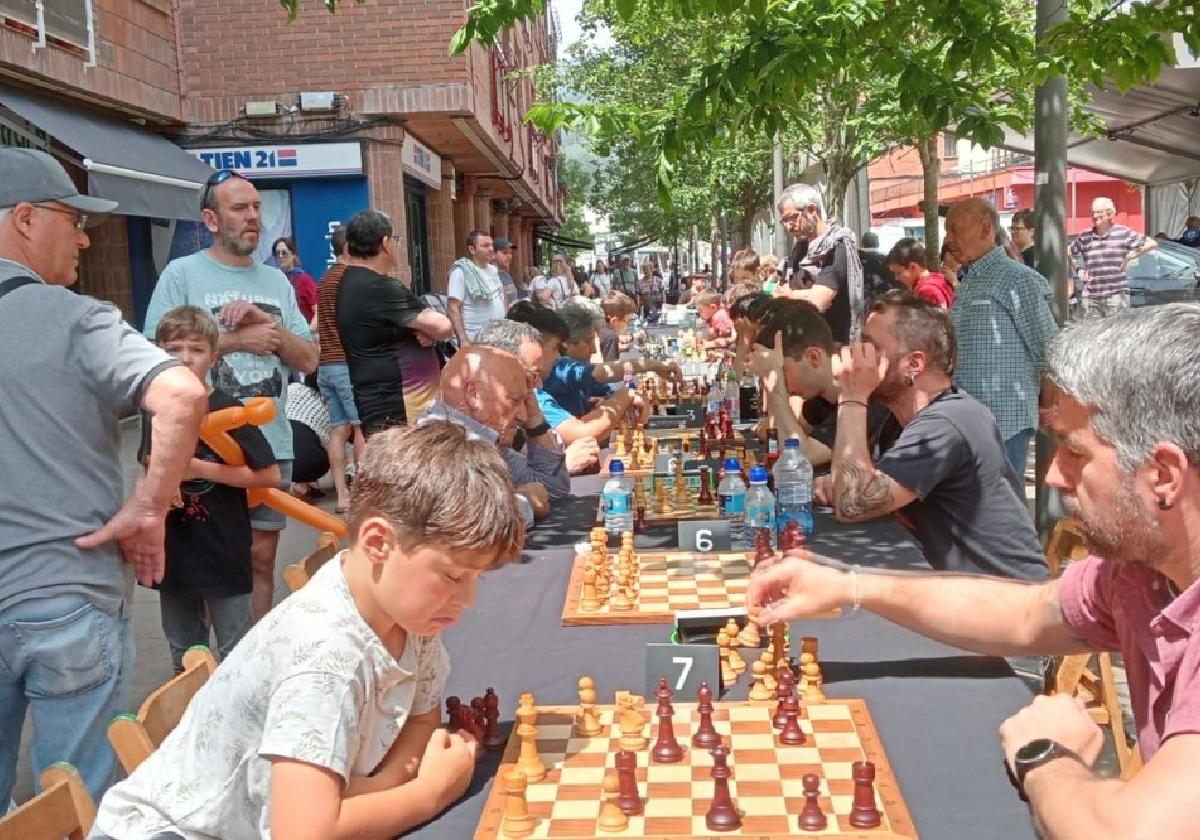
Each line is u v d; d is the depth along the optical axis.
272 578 4.92
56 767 2.09
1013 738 1.97
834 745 2.33
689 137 6.04
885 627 3.05
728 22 9.05
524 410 4.91
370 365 5.91
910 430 3.50
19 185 3.07
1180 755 1.54
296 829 1.83
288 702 1.89
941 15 5.90
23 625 2.93
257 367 4.78
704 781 2.20
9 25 8.72
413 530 1.90
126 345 3.04
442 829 2.07
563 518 4.54
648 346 13.50
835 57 5.73
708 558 3.79
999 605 2.47
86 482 3.01
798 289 7.20
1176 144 14.63
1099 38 5.59
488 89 15.82
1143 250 12.27
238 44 12.18
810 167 19.64
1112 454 1.62
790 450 4.16
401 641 2.08
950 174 37.03
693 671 2.65
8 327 2.94
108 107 10.91
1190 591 1.63
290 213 12.66
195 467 3.94
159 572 3.18
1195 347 1.56
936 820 2.02
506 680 2.77
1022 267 5.76
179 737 2.07
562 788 2.20
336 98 12.19
